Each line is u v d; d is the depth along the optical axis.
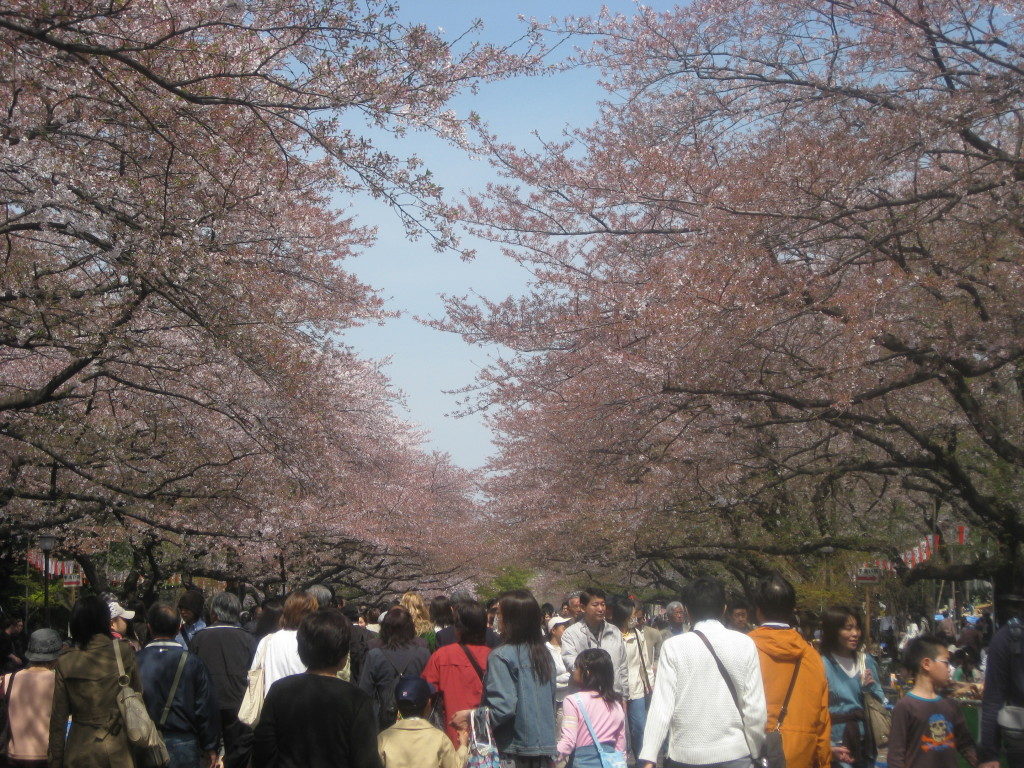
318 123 9.99
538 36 10.02
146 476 17.47
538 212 16.58
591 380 16.33
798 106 15.10
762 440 18.55
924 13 13.54
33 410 15.68
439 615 11.82
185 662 7.40
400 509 30.67
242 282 12.64
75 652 6.80
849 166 13.15
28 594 22.41
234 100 9.36
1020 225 13.38
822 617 7.63
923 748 6.47
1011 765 6.74
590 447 18.08
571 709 7.50
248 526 18.97
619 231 15.63
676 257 15.21
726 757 5.70
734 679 5.80
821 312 13.48
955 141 14.55
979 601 42.12
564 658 10.05
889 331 13.53
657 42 15.66
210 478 18.09
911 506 22.92
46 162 10.28
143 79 10.37
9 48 9.70
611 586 33.91
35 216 10.67
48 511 17.83
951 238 14.12
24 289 11.80
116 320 12.48
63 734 6.68
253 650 9.44
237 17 9.66
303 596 8.49
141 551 22.27
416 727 6.04
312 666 5.48
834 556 19.09
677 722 5.82
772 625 6.40
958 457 17.62
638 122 16.33
